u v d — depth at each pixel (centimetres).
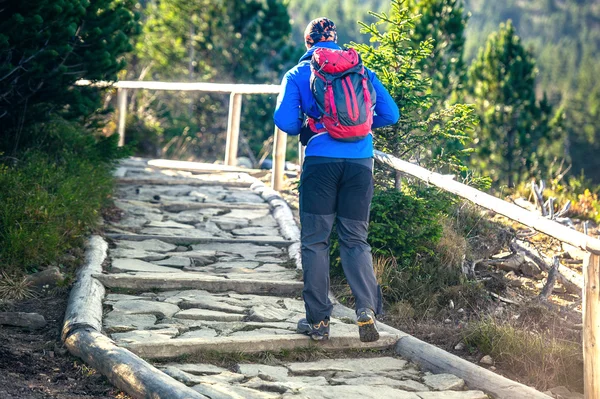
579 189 1405
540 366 592
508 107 2697
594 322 493
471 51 18775
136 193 1152
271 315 673
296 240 923
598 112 10150
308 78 597
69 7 890
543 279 832
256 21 3042
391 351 633
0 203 777
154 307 672
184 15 3005
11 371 529
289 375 564
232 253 878
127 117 1853
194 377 535
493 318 677
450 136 838
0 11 849
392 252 768
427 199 809
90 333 578
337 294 755
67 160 1013
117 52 1091
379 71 829
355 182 602
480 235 884
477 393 542
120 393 513
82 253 800
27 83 927
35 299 682
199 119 3000
